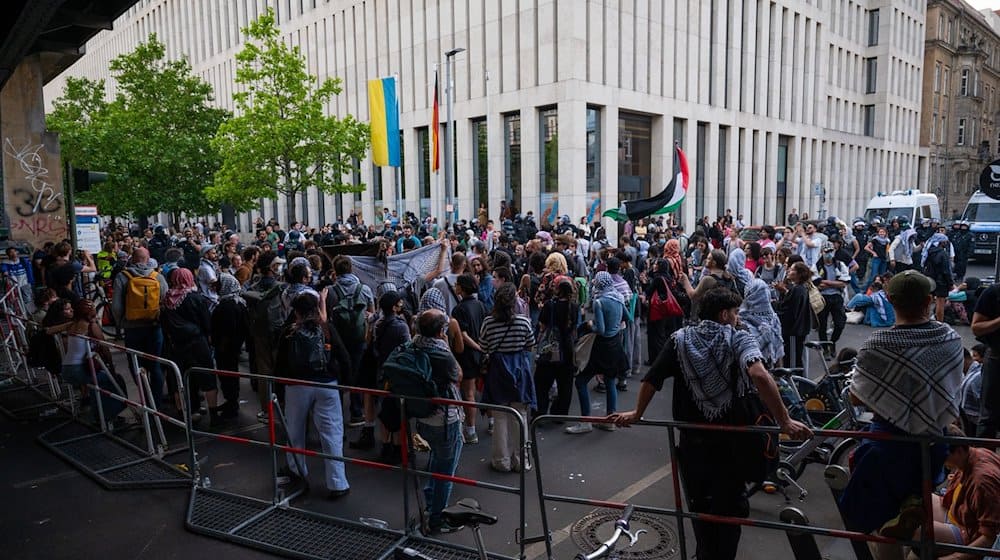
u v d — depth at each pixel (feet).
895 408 10.91
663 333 29.71
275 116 78.74
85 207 50.44
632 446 21.79
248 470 20.22
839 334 33.30
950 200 216.54
